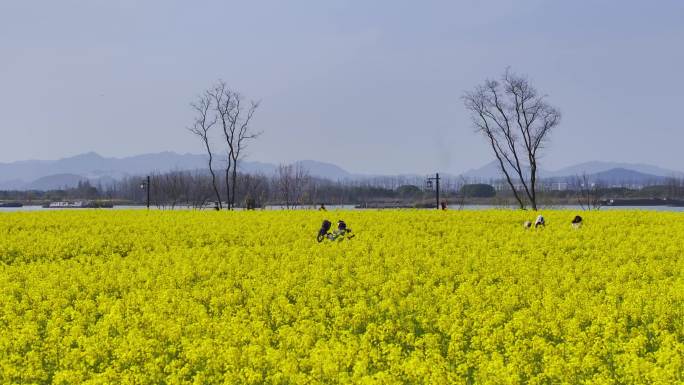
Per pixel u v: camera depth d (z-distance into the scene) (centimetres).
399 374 1214
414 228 3541
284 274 2180
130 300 1831
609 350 1327
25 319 1686
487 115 6444
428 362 1214
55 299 1869
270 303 1847
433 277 2150
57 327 1602
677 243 2811
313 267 2288
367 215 4272
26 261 2766
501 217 4156
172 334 1473
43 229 3731
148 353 1343
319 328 1523
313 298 1841
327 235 3041
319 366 1220
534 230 3334
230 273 2270
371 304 1805
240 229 3531
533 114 6328
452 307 1664
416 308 1719
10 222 3969
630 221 3853
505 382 1144
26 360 1343
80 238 3256
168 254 2734
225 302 1845
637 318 1603
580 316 1578
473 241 2972
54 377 1241
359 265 2386
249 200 6088
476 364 1273
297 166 11650
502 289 1877
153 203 15612
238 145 7125
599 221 3806
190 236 3319
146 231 3481
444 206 5194
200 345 1391
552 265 2311
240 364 1280
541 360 1304
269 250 2753
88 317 1706
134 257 2777
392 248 2734
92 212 4812
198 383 1206
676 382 1113
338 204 15338
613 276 2084
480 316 1563
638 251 2566
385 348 1328
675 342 1337
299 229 3503
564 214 4275
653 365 1173
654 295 1762
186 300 1823
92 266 2441
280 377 1198
